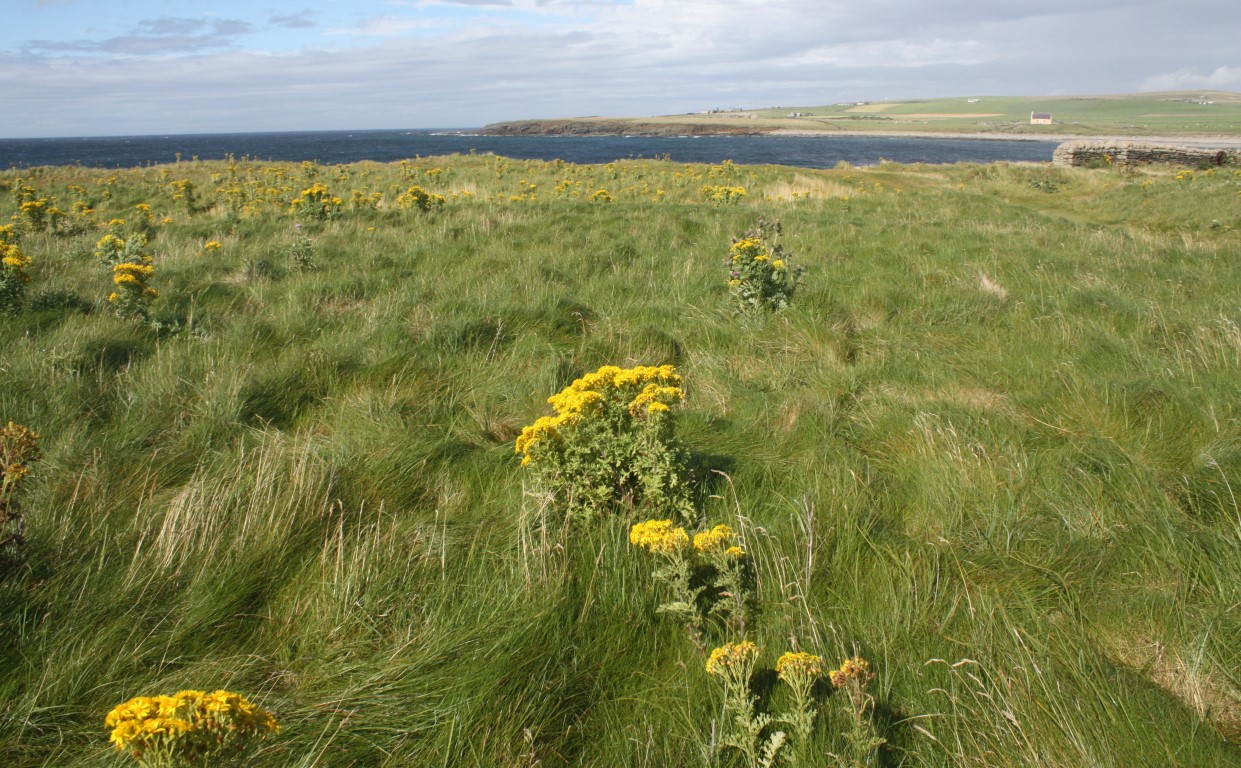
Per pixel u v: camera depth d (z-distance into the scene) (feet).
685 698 8.11
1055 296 24.68
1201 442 13.71
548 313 22.22
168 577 9.51
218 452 13.34
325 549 10.11
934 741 7.43
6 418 13.61
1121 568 10.29
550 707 7.95
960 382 17.84
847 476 12.51
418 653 8.63
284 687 8.29
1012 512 11.39
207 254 32.63
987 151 288.51
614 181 78.79
